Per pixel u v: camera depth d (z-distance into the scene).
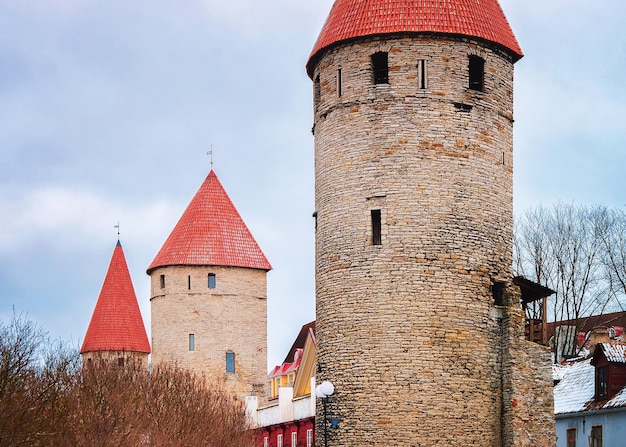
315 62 52.66
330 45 50.78
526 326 52.41
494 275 50.03
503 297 50.28
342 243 49.78
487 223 49.94
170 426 55.22
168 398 58.59
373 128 49.50
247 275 87.94
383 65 50.47
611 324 84.94
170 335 86.38
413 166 48.97
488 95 50.47
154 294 88.06
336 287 49.81
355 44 50.19
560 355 73.31
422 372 47.84
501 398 49.41
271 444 71.19
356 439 48.25
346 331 49.16
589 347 73.00
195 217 88.56
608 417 55.78
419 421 47.53
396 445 47.50
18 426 40.16
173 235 88.56
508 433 48.78
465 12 50.25
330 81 51.09
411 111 49.19
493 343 49.47
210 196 89.50
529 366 49.44
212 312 86.44
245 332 87.19
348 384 48.78
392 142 49.16
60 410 46.62
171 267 86.69
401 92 49.28
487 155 50.22
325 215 50.84
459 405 47.97
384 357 48.12
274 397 89.94
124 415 51.50
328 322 50.09
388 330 48.25
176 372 66.31
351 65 50.25
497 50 50.91
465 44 49.88
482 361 48.88
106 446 48.56
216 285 86.88
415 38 49.44
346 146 50.09
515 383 48.97
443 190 49.03
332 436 49.06
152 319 88.31
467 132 49.69
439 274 48.50
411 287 48.34
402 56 49.44
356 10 50.62
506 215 51.09
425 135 49.12
